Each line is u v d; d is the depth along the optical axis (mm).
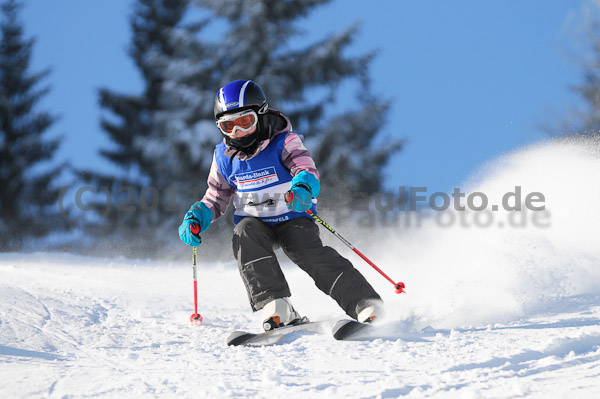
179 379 4738
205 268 15844
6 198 55781
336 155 44250
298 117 47188
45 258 16172
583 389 4055
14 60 60906
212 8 48969
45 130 59219
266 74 46156
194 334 7117
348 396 4203
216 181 7660
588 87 49969
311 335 6520
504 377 4465
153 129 53562
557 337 5344
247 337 6379
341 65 46938
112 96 54688
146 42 57219
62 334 6902
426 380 4508
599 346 5266
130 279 12453
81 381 4641
